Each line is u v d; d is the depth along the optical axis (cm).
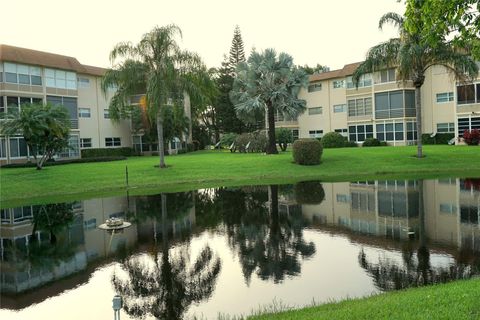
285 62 3431
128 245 1035
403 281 711
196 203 1617
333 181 2136
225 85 5719
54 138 2652
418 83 2605
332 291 685
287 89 3416
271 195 1750
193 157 3450
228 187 2048
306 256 884
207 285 745
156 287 748
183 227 1209
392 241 972
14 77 3497
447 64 2689
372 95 4244
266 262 856
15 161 3406
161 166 2600
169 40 2547
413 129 4081
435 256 844
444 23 819
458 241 946
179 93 2622
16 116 2544
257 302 659
